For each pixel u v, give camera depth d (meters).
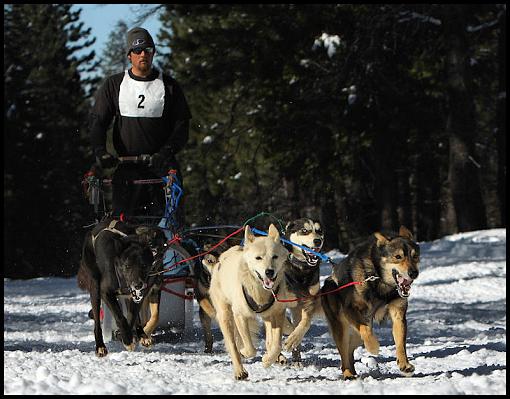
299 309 8.30
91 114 10.72
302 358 8.64
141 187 10.45
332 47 31.02
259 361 8.29
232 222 11.46
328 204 36.59
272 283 6.96
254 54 32.12
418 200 44.34
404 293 6.91
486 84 37.06
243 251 7.19
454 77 29.94
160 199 10.51
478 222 30.34
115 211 10.41
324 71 32.28
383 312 7.21
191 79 32.59
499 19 31.03
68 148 49.75
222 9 32.22
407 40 31.22
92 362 8.26
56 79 53.06
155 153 10.67
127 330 8.96
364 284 7.04
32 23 54.53
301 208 38.56
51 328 12.30
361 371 7.65
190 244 10.06
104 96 10.65
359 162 34.91
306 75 32.25
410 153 36.38
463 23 29.83
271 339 7.40
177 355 8.87
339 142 32.50
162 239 9.05
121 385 6.23
